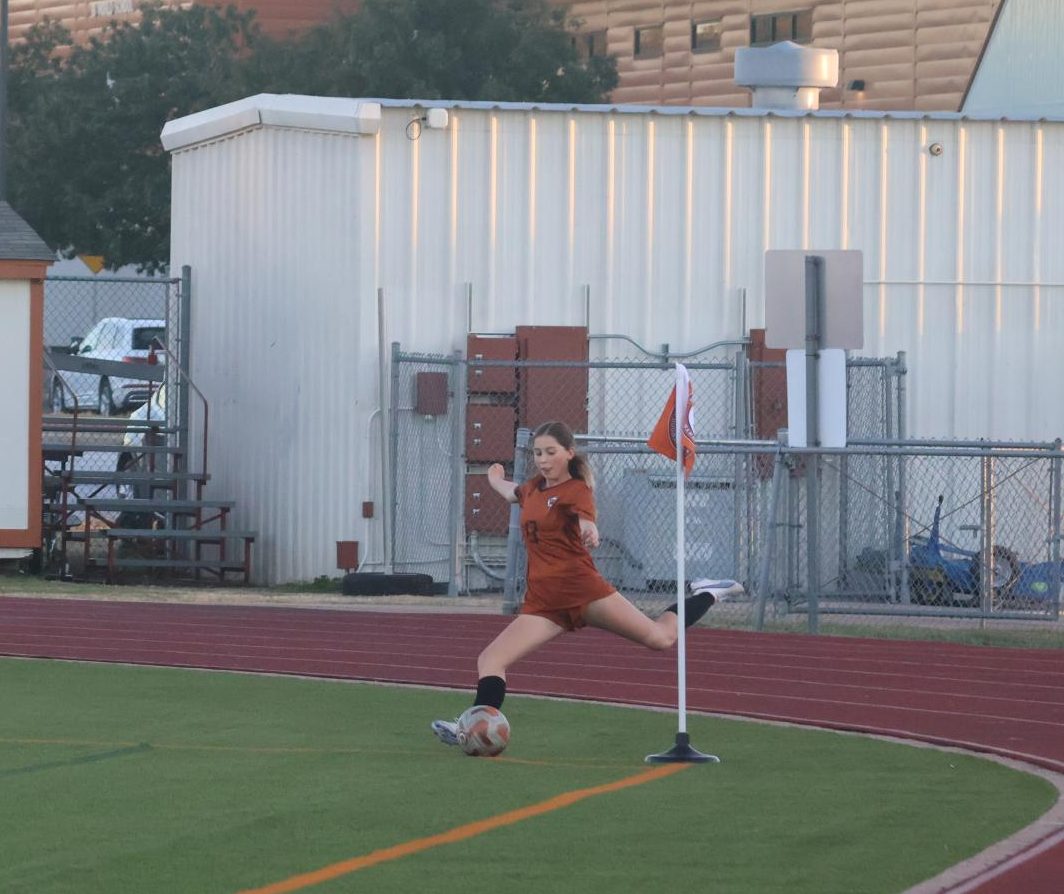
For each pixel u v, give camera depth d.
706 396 62.19
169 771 25.94
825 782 25.38
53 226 143.25
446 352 61.22
